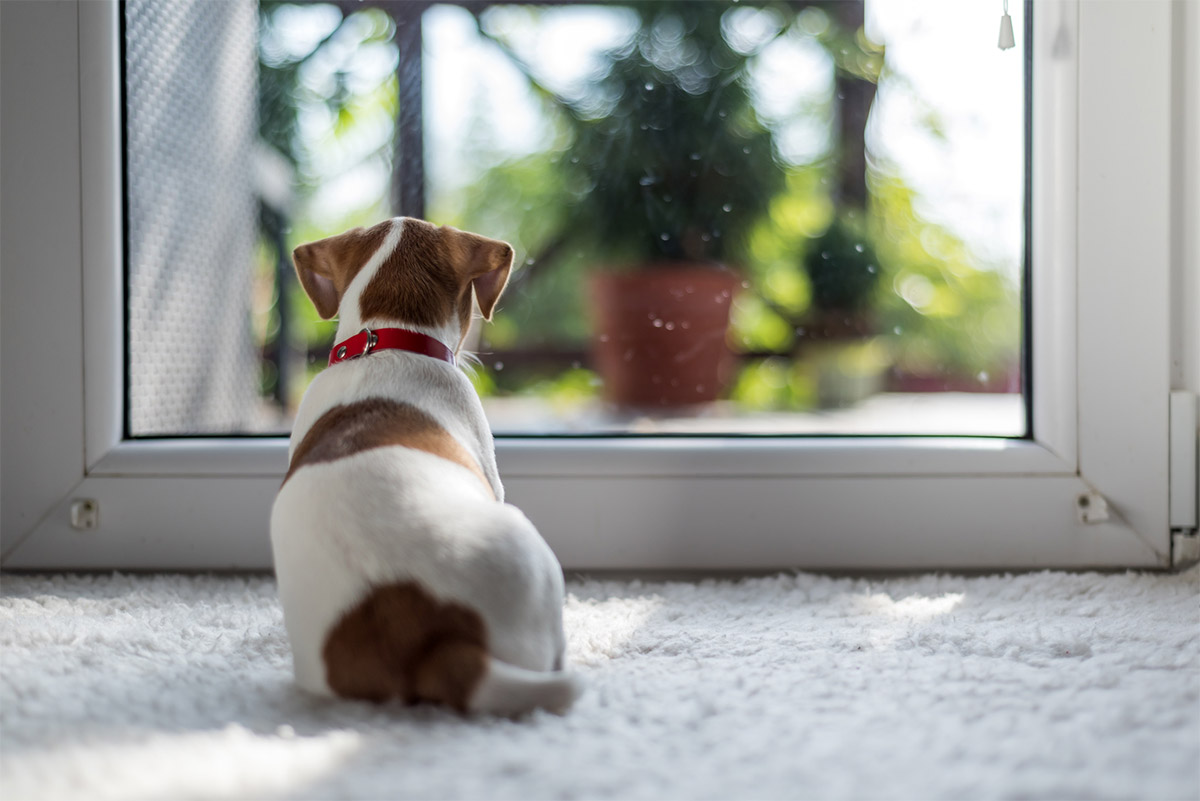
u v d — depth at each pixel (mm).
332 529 936
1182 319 1578
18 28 1530
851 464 1586
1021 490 1582
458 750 791
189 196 1853
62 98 1539
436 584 890
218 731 847
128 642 1146
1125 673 1030
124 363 1616
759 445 1603
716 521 1594
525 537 940
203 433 1646
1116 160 1539
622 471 1591
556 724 861
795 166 2086
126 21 1597
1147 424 1562
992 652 1132
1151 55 1524
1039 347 1592
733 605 1416
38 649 1108
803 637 1203
